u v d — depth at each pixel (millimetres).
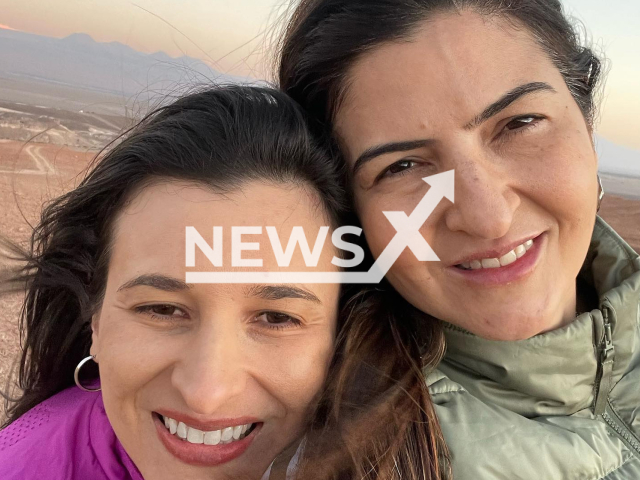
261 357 289
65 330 406
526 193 303
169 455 299
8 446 361
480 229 292
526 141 303
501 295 313
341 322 340
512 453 305
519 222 304
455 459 308
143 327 287
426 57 294
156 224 284
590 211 317
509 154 303
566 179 301
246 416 292
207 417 284
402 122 301
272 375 290
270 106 333
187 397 269
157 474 302
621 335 352
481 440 311
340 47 322
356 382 327
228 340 280
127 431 303
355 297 346
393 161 312
